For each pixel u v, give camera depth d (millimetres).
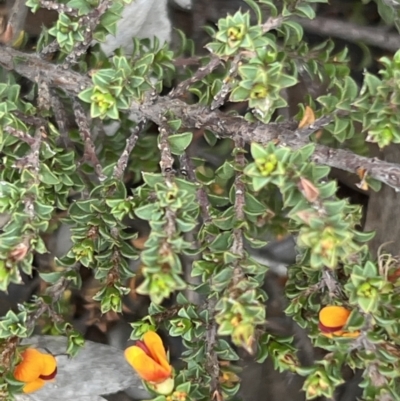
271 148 376
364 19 479
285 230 447
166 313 417
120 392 480
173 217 379
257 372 483
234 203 407
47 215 400
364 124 395
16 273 386
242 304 375
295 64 438
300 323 416
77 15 402
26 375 405
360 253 395
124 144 456
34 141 404
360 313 389
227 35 381
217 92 419
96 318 481
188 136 405
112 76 394
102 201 413
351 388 475
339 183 487
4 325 403
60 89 445
